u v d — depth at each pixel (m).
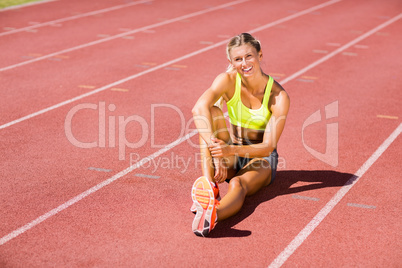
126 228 6.20
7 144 8.85
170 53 16.39
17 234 6.03
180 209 6.70
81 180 7.50
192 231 6.16
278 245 5.88
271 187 7.38
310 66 14.89
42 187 7.25
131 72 14.02
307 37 19.05
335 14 24.27
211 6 26.17
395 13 24.66
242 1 27.98
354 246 5.86
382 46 17.64
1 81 12.95
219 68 14.64
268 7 26.11
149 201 6.90
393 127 10.00
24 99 11.49
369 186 7.41
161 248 5.79
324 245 5.88
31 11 23.73
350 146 8.98
